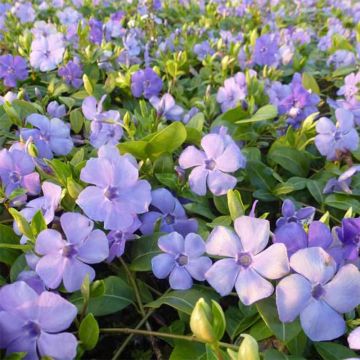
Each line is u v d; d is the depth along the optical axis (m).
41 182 0.21
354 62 0.45
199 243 0.17
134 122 0.27
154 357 0.17
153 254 0.18
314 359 0.16
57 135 0.23
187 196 0.22
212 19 0.61
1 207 0.21
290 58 0.42
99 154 0.17
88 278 0.14
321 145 0.25
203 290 0.17
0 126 0.27
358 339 0.13
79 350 0.14
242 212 0.17
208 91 0.33
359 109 0.31
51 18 0.60
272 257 0.14
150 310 0.17
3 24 0.49
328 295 0.14
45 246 0.15
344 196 0.23
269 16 0.69
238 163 0.20
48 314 0.13
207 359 0.13
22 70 0.34
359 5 0.78
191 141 0.26
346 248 0.16
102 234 0.15
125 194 0.17
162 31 0.55
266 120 0.31
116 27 0.45
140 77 0.32
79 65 0.35
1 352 0.14
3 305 0.13
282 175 0.27
